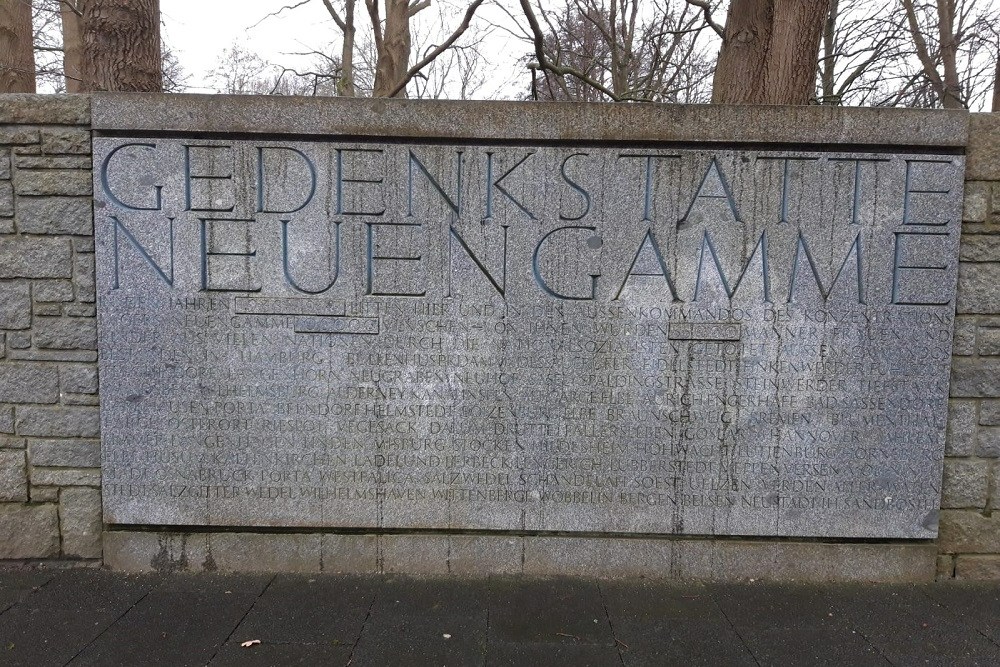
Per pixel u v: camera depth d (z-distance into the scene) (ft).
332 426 13.08
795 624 11.59
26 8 27.71
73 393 13.02
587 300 12.81
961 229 12.60
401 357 12.94
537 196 12.66
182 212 12.68
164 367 12.92
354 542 13.28
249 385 12.98
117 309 12.80
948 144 12.34
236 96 12.47
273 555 13.32
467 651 10.64
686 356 12.87
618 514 13.17
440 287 12.82
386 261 12.80
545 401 12.99
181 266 12.76
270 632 11.16
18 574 13.07
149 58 15.83
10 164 12.59
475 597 12.41
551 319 12.85
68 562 13.39
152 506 13.20
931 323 12.69
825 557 13.21
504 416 13.03
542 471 13.12
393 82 32.30
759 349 12.83
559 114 12.45
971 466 13.09
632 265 12.75
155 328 12.85
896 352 12.78
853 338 12.76
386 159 12.64
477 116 12.50
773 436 12.99
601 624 11.51
